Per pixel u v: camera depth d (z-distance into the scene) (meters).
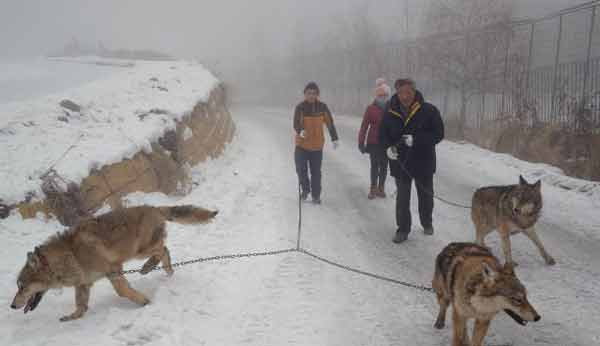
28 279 4.39
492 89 19.23
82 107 10.27
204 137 12.57
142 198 7.95
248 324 4.64
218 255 6.36
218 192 9.58
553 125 13.27
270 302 5.11
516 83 15.55
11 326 4.38
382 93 9.45
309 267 6.06
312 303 5.08
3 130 7.95
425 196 7.10
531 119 14.47
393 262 6.22
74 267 4.53
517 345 4.13
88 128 9.15
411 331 4.50
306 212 8.68
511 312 3.79
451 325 4.59
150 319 4.54
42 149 7.62
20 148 7.49
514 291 3.55
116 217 4.93
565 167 11.72
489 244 6.86
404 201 6.87
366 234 7.41
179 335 4.34
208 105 14.71
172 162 9.52
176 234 7.04
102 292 5.28
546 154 12.67
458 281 3.90
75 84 15.65
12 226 5.87
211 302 5.06
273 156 14.70
